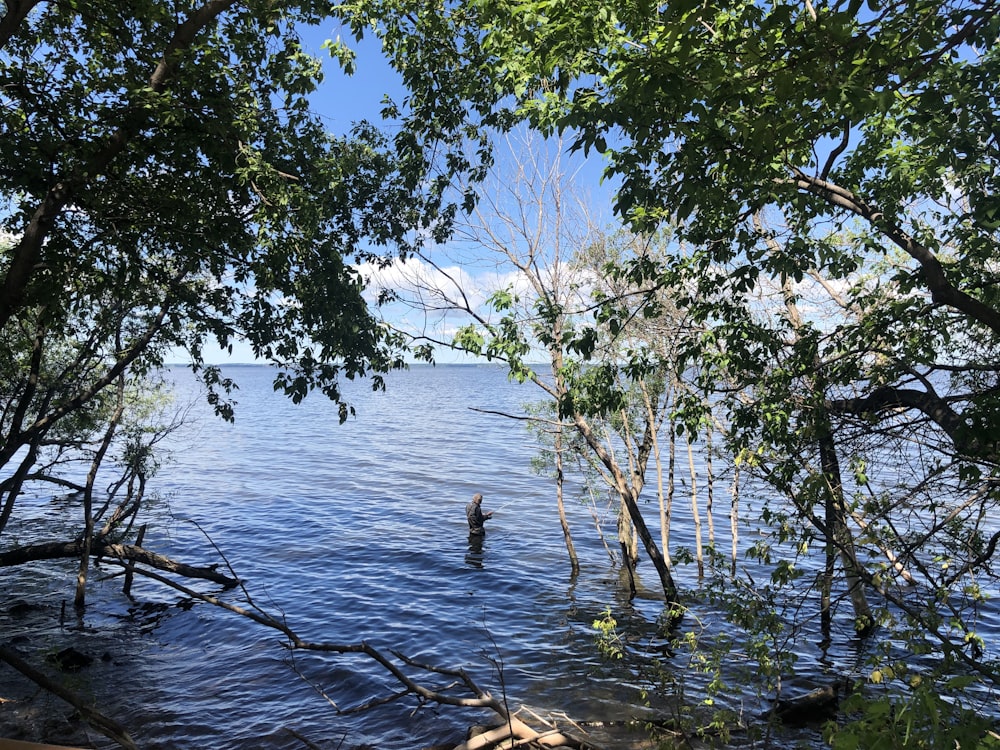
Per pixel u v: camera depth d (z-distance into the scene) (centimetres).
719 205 829
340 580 1941
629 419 1908
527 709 904
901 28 591
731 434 980
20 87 909
